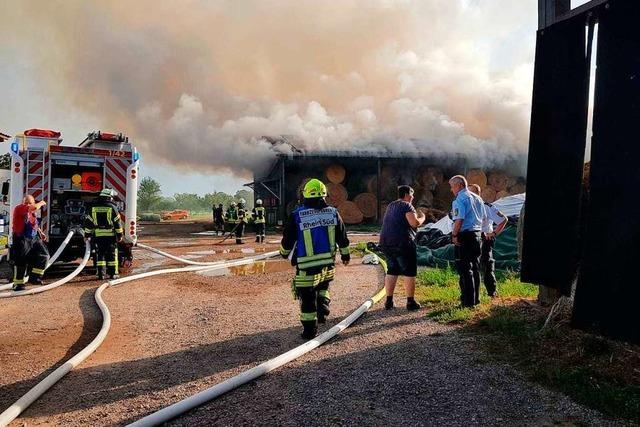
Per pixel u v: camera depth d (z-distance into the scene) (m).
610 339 3.21
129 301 6.18
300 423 2.49
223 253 12.96
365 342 3.98
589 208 3.18
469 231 4.89
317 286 4.29
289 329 4.61
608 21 3.14
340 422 2.50
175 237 19.25
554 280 3.70
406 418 2.53
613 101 3.07
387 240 5.15
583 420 2.45
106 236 7.96
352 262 10.10
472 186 5.47
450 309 4.84
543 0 4.17
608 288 3.04
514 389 2.87
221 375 3.34
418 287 6.55
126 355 3.88
